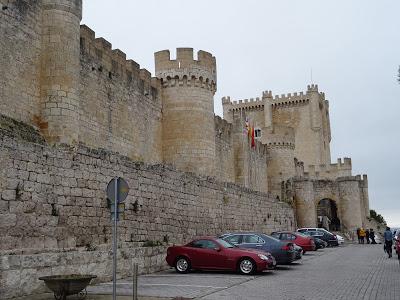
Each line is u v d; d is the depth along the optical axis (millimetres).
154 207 25875
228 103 98688
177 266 23844
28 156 17406
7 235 16109
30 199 17266
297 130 93938
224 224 35750
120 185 13977
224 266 23078
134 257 22406
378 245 54938
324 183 71125
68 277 14633
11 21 22688
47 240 17844
